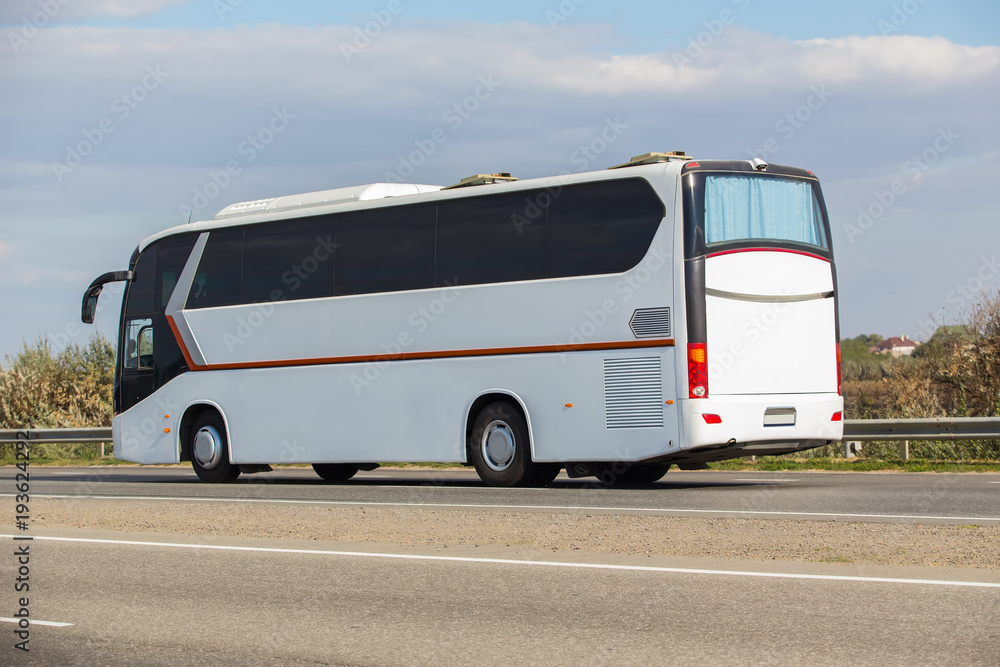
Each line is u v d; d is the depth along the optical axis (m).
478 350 16.17
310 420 17.86
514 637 6.48
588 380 15.20
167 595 8.05
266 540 10.75
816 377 15.54
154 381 19.75
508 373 15.88
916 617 6.64
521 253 15.88
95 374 32.62
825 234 15.93
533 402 15.63
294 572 8.87
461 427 16.31
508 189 16.11
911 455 21.61
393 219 17.20
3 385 32.09
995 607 6.86
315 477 21.41
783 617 6.75
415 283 16.86
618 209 15.16
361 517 12.34
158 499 15.24
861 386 25.95
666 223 14.76
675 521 11.09
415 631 6.70
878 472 19.22
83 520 13.09
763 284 15.09
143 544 10.68
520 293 15.82
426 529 11.18
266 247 18.59
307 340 17.97
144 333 19.98
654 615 6.92
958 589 7.40
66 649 6.47
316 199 18.27
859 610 6.87
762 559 8.79
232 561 9.49
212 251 19.25
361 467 20.31
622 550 9.50
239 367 18.73
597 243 15.27
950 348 24.53
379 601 7.62
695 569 8.41
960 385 24.19
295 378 18.08
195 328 19.30
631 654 6.00
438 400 16.53
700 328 14.53
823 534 9.87
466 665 5.89
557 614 7.04
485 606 7.35
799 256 15.50
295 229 18.28
